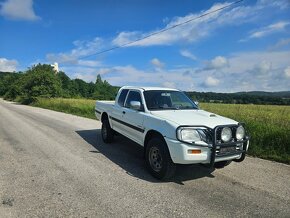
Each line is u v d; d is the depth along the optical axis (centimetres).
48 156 668
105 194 436
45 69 5238
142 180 506
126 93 718
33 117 1678
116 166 591
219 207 400
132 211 380
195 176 535
